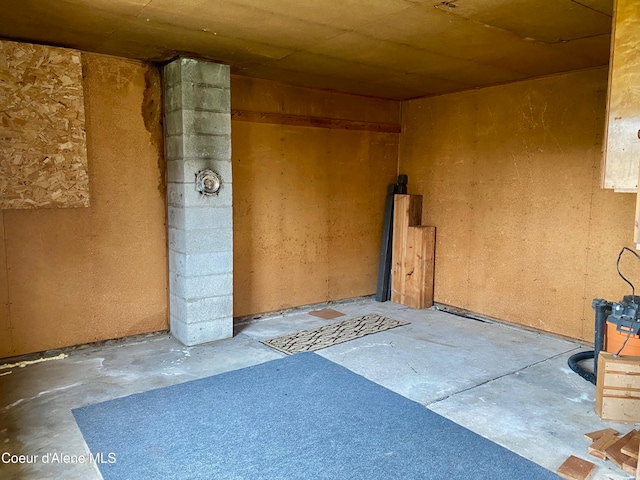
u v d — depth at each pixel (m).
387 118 5.84
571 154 4.31
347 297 5.77
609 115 2.46
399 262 5.75
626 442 2.57
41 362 3.74
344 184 5.56
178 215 4.10
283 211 5.09
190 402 3.08
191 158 3.98
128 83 4.04
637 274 3.94
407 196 5.62
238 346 4.15
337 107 5.39
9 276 3.64
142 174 4.18
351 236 5.70
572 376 3.57
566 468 2.39
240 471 2.37
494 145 4.93
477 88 5.05
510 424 2.85
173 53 3.82
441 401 3.14
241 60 4.02
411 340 4.36
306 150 5.19
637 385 2.83
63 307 3.89
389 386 3.36
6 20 3.03
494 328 4.77
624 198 3.99
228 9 2.83
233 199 4.70
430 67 4.21
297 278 5.29
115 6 2.78
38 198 3.64
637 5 2.33
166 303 4.42
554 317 4.50
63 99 3.66
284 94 4.96
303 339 4.35
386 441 2.65
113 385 3.33
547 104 4.46
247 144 4.75
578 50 3.63
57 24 3.12
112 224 4.06
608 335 3.38
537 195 4.58
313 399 3.14
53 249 3.80
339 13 2.90
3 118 3.45
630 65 2.36
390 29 3.20
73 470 2.37
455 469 2.40
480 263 5.12
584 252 4.26
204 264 4.13
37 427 2.76
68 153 3.72
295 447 2.58
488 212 5.01
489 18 2.96
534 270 4.64
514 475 2.36
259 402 3.09
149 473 2.35
